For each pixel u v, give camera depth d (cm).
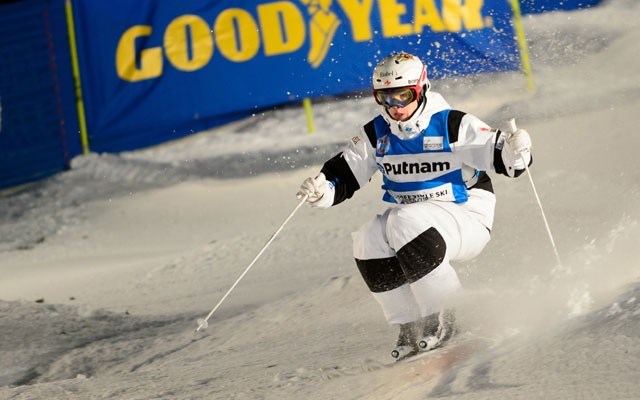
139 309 2556
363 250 1077
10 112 4869
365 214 3647
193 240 3891
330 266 2872
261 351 1449
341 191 1141
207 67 4881
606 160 3350
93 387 1228
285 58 4847
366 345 1275
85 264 3672
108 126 4884
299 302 1789
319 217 3734
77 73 4869
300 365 1199
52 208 4534
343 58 4819
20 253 4016
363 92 5009
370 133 1130
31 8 4853
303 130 4925
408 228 1030
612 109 4222
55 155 4872
